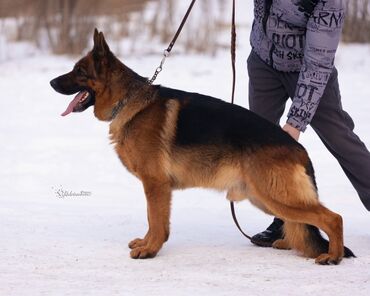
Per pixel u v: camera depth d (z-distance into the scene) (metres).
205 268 8.36
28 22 30.03
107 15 30.20
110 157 15.25
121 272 8.20
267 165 8.40
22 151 15.58
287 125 8.98
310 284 7.69
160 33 31.36
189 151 8.75
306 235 8.73
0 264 8.50
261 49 9.54
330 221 8.44
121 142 8.97
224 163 8.67
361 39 30.55
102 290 7.50
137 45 29.86
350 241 9.47
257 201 9.00
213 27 29.06
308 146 15.95
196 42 28.92
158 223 8.82
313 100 8.82
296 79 9.46
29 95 21.91
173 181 8.97
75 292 7.43
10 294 7.39
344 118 9.21
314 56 8.73
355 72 24.66
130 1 32.38
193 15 31.88
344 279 7.87
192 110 8.85
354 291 7.45
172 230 10.30
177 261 8.66
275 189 8.41
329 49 8.70
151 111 8.88
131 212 11.34
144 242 9.14
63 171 14.12
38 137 16.92
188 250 9.18
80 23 28.41
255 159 8.46
